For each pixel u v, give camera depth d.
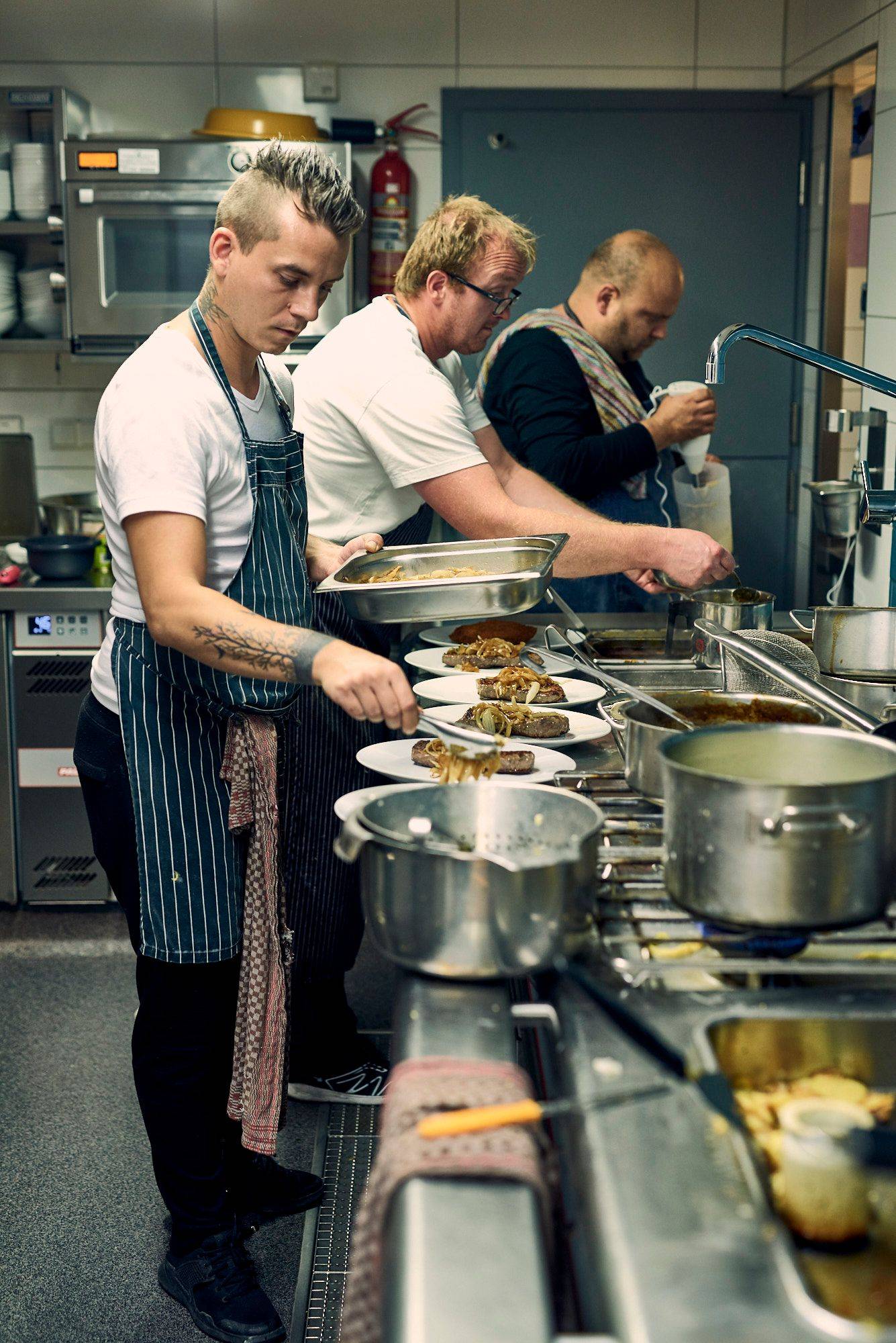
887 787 0.97
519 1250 0.70
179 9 3.79
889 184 3.05
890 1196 0.78
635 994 0.98
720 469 2.91
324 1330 1.79
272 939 1.70
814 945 1.08
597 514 2.50
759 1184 0.73
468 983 1.02
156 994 1.73
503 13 3.83
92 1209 2.14
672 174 3.93
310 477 2.23
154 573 1.49
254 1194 2.08
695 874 1.01
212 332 1.61
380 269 3.85
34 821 3.41
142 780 1.64
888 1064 0.94
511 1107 0.82
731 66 3.88
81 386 3.93
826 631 1.84
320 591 1.72
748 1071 0.95
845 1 3.35
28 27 3.80
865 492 2.02
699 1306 0.64
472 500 2.08
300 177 1.51
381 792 1.29
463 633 2.34
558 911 0.99
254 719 1.67
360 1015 2.76
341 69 3.84
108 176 3.42
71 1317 1.87
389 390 2.07
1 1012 2.86
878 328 3.14
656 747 1.34
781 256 3.99
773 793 0.96
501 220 2.16
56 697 3.34
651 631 2.35
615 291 2.92
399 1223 0.73
